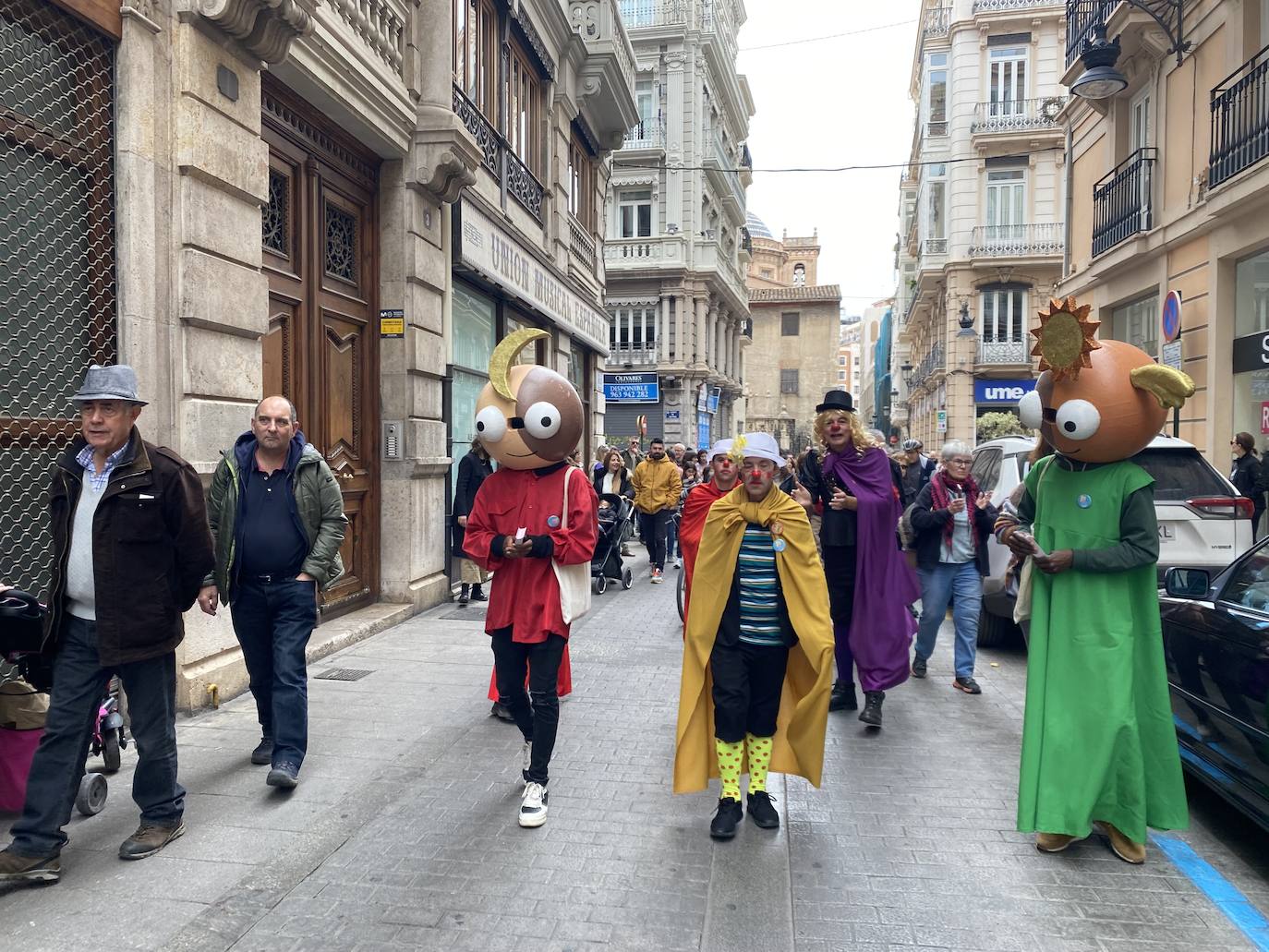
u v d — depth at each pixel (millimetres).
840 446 5652
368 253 8367
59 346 4688
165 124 5203
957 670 6402
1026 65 29641
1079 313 3580
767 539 3992
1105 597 3713
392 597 8602
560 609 4023
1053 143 29234
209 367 5492
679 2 31266
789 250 84312
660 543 11703
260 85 5984
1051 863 3648
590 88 14703
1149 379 3551
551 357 14352
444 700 5848
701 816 4094
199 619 5508
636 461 16312
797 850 3752
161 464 3586
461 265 9734
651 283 31906
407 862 3594
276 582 4453
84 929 3070
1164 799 3680
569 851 3705
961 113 30172
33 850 3359
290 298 7000
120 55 4922
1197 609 4312
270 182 6805
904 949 2984
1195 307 12609
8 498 4449
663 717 5586
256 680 4613
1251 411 11523
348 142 7867
